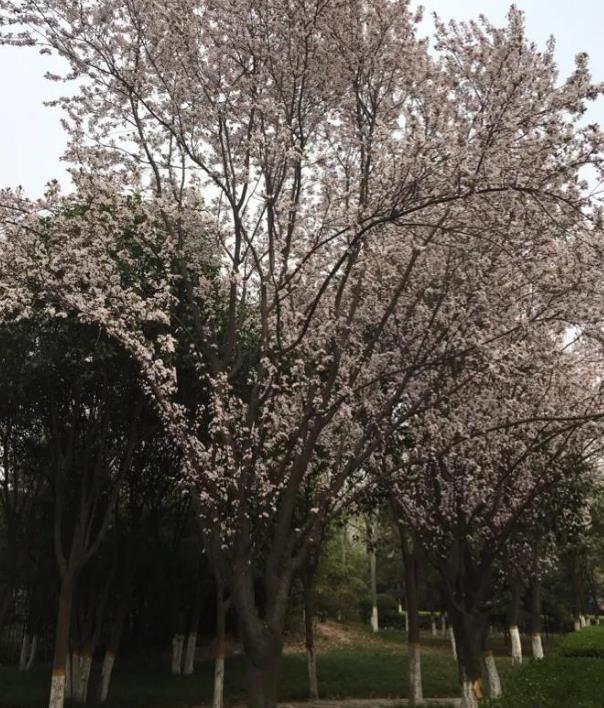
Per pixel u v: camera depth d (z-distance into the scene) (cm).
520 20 891
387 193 841
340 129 1065
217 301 1115
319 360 954
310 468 1211
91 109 1112
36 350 1159
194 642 1856
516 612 1869
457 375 1066
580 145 816
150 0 1006
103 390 1252
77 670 1480
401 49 1008
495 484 1117
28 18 1036
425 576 1952
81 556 1236
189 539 1880
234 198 1005
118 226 996
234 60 1064
